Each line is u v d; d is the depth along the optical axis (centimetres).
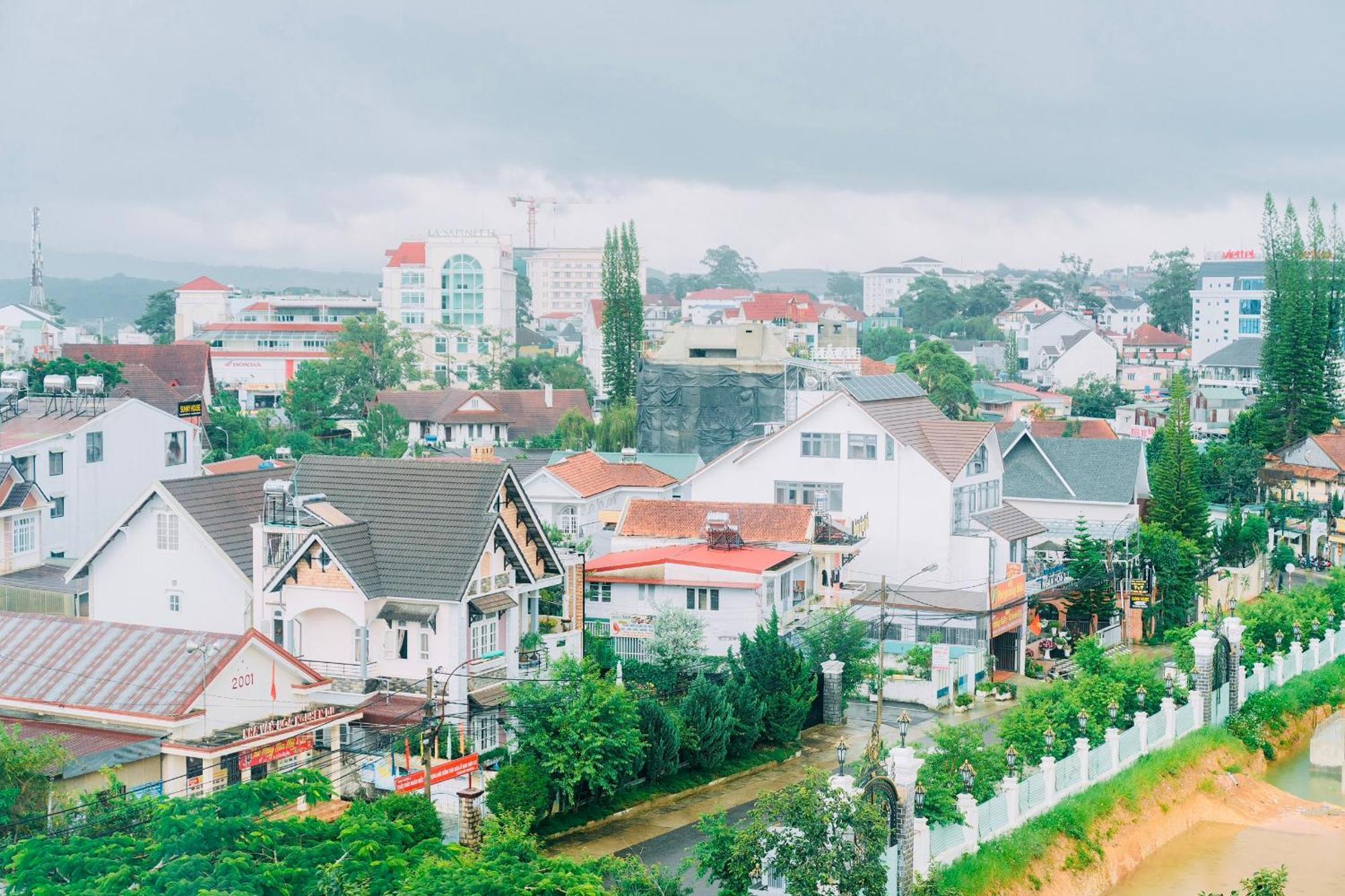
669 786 5750
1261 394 15050
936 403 16738
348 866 3534
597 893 3562
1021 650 7950
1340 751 6969
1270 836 5844
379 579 5675
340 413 18175
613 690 5509
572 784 5275
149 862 3472
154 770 4834
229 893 3189
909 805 4341
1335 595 8800
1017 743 5584
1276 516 11769
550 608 6688
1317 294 14625
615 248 17200
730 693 6156
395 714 5384
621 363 17200
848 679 6919
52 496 8406
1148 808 5781
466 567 5641
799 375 13638
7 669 5206
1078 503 10075
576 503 8938
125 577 6159
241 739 4900
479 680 5678
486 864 3619
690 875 4850
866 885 4006
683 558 7350
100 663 5150
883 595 6912
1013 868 4856
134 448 9038
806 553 7794
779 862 4050
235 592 5984
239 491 6322
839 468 8731
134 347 15062
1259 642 7850
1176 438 10181
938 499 8500
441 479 6012
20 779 4316
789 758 6272
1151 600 8969
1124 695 6241
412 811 4234
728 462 9000
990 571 8438
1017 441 10362
